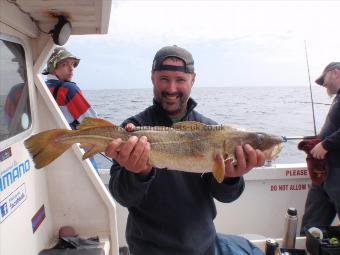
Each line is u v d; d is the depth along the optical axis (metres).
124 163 0.76
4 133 0.87
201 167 0.83
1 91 0.87
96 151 0.81
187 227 0.91
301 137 1.83
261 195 1.91
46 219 1.16
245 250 1.16
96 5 0.97
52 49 1.13
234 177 0.87
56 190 1.20
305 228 1.50
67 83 1.74
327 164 1.69
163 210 0.91
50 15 1.04
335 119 1.72
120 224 1.76
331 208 1.83
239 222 1.91
